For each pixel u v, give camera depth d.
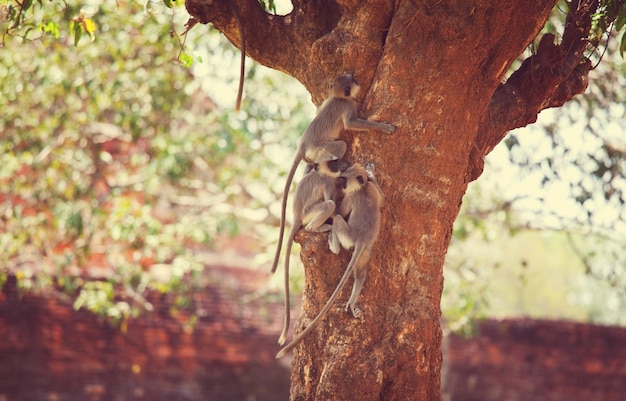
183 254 11.50
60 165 11.25
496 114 5.98
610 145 10.84
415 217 5.17
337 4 5.76
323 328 5.15
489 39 5.18
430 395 5.21
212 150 12.06
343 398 5.00
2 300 12.52
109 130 12.32
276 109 12.12
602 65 10.68
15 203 12.05
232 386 13.14
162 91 11.30
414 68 5.17
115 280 11.38
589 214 10.97
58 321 12.64
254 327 13.29
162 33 10.48
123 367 12.80
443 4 5.10
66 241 12.86
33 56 11.18
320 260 5.16
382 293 5.14
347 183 5.16
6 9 7.20
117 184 12.14
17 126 11.07
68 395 12.55
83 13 7.06
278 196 12.12
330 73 5.50
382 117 5.21
